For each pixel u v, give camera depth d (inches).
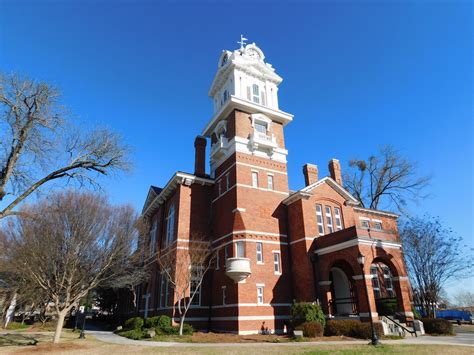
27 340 839.1
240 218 1048.8
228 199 1129.4
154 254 1338.6
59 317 780.6
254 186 1127.6
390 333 773.9
